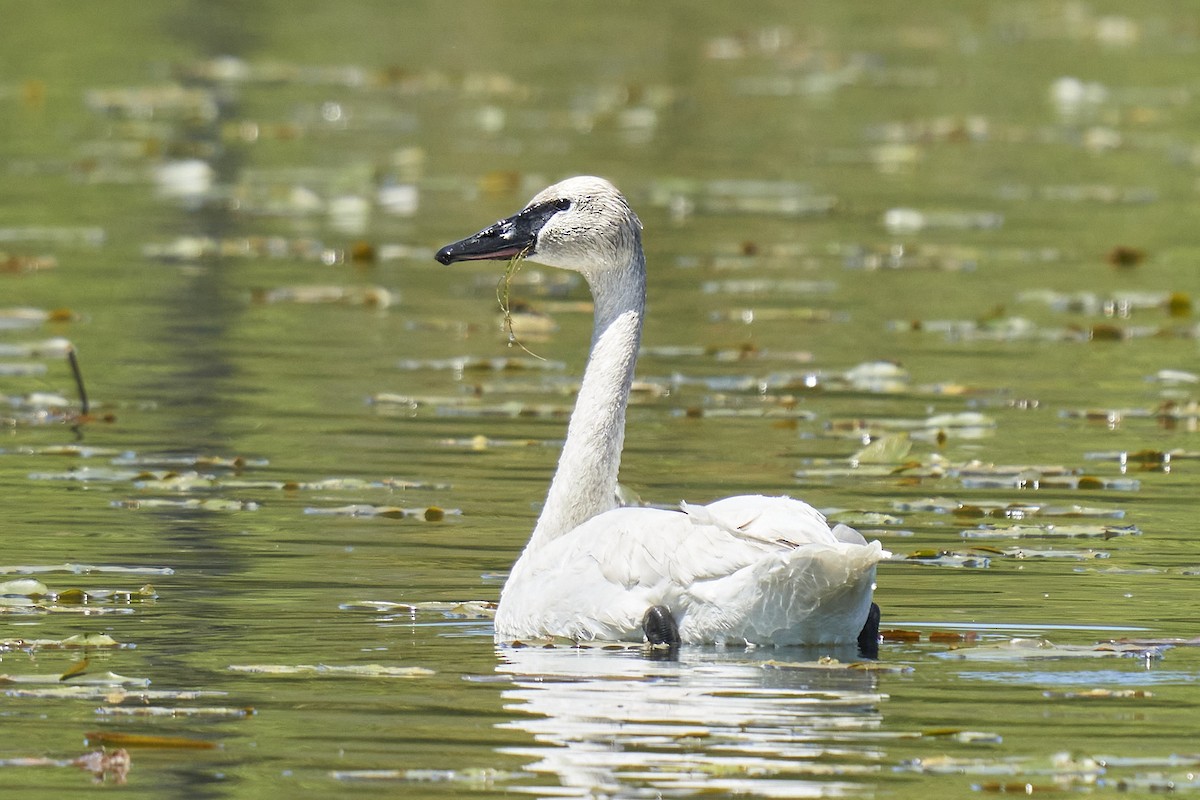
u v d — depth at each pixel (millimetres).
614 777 8023
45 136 35781
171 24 49594
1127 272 25344
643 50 48188
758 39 49406
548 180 31391
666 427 16734
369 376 18703
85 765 8164
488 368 19250
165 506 13578
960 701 9094
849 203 30438
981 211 29750
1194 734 8633
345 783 7996
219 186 31078
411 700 9133
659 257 25734
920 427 16625
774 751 8367
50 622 10586
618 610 10125
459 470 14922
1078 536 12961
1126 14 56156
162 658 9898
